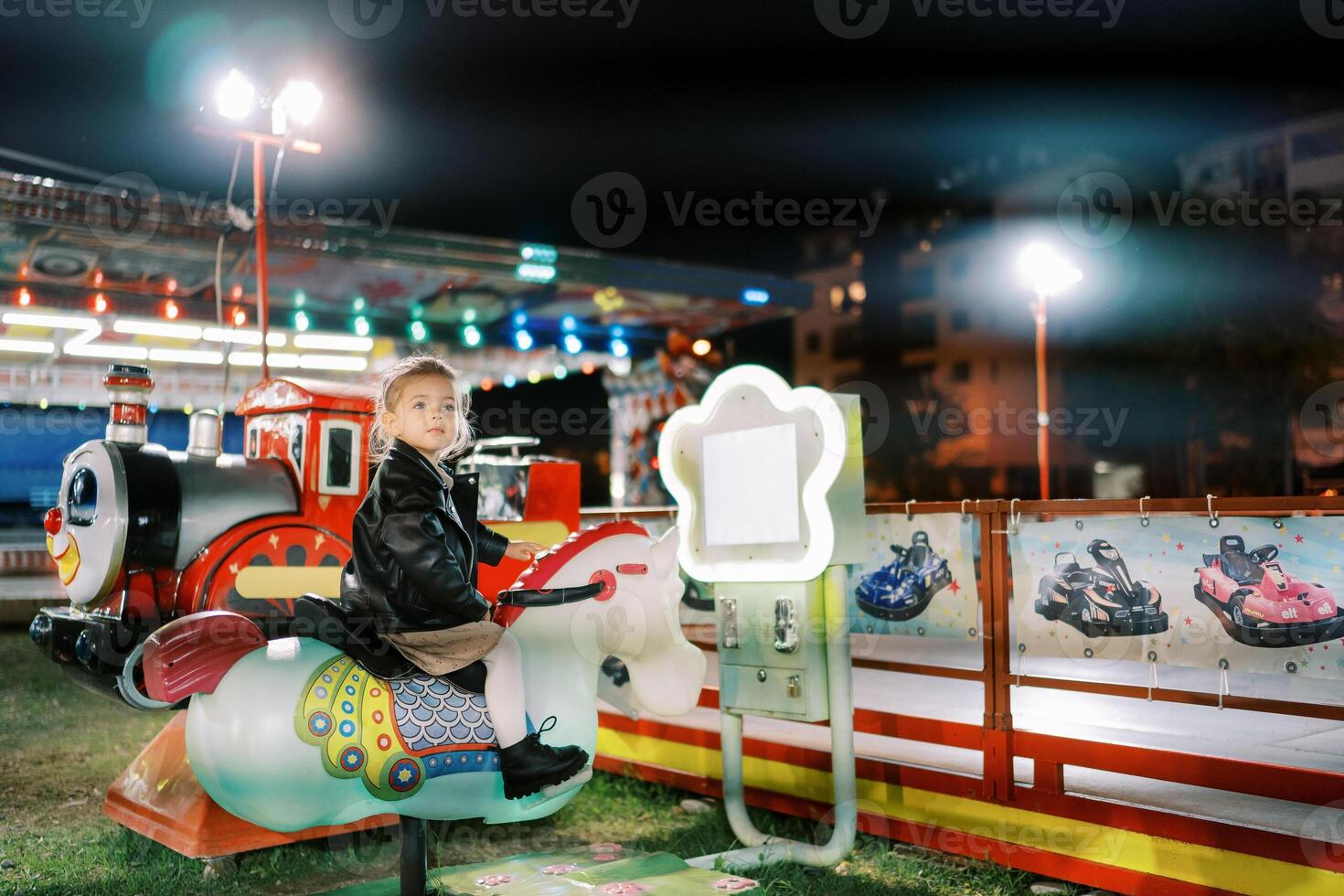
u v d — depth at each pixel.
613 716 6.01
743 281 14.62
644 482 17.44
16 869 4.45
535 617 3.68
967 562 4.39
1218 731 4.92
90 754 6.62
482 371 17.55
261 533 4.86
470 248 12.18
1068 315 24.66
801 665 4.33
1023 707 5.73
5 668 9.71
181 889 4.23
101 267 10.96
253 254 10.86
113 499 4.54
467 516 3.63
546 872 4.32
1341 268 19.47
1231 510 3.66
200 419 5.14
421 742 3.30
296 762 3.16
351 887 4.14
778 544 4.37
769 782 5.14
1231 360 20.44
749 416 4.50
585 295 13.95
